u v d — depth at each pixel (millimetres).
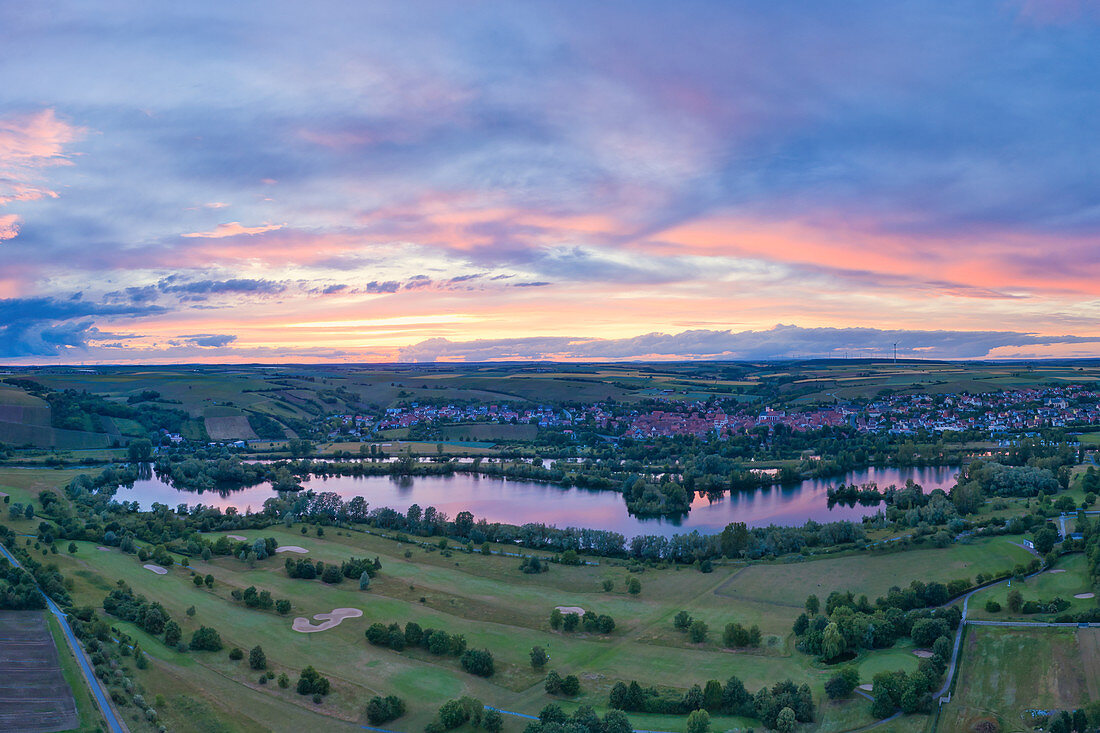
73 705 109625
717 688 118125
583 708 112500
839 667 130750
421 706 120750
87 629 136250
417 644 145000
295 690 124812
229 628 150875
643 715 117938
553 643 146375
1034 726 108438
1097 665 123375
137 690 118500
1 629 133500
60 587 155875
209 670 130625
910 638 140375
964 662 129000
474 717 114250
